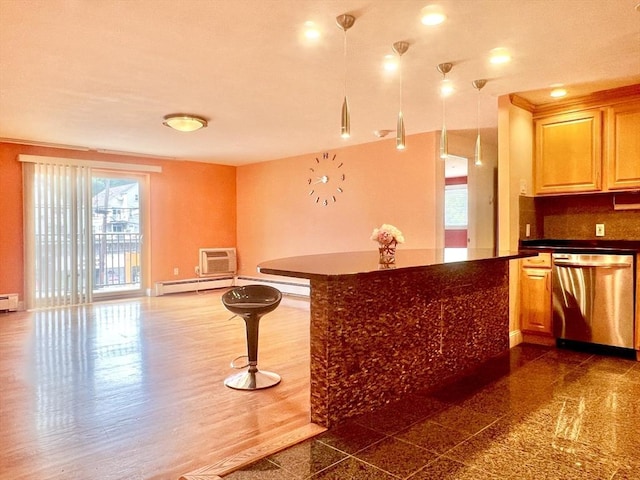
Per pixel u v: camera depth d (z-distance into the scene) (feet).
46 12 7.87
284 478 6.28
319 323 7.97
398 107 14.26
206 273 26.02
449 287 10.71
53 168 20.48
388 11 7.86
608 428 7.76
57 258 20.61
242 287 10.76
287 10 7.80
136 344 13.99
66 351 13.17
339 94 12.84
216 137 19.01
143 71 10.90
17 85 11.96
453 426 7.93
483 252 11.69
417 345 9.76
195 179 25.86
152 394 9.75
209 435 7.80
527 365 11.45
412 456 6.86
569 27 8.52
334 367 7.97
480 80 11.58
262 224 26.02
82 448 7.31
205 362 12.10
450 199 33.83
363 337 8.50
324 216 22.38
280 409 8.95
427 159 18.07
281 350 13.28
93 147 21.17
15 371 11.28
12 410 8.86
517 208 13.30
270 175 25.44
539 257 13.30
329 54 9.82
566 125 13.42
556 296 12.98
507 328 13.03
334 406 7.98
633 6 7.68
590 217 14.12
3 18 8.09
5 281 19.40
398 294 9.28
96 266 22.49
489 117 15.64
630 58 10.12
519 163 13.42
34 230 19.95
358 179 20.70
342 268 7.84
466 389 9.83
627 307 11.78
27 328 16.19
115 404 9.19
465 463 6.63
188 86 12.09
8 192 19.43
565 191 13.48
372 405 8.67
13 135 18.44
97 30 8.60
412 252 11.84
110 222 22.94
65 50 9.59
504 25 8.42
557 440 7.34
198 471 6.46
